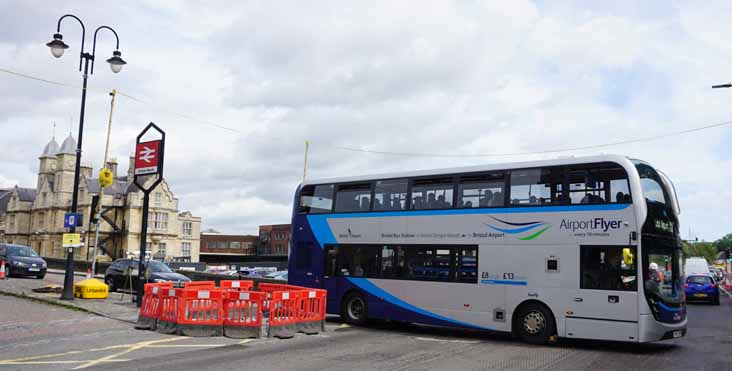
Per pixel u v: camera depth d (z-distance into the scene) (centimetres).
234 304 1448
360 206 1831
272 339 1423
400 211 1727
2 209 10488
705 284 3067
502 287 1488
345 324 1812
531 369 1070
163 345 1273
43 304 1955
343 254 1838
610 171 1377
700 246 16862
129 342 1299
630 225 1324
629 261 1317
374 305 1736
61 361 1052
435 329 1792
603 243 1354
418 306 1636
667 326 1313
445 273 1600
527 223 1471
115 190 8006
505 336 1612
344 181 1891
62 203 8294
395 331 1681
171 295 1471
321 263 1881
